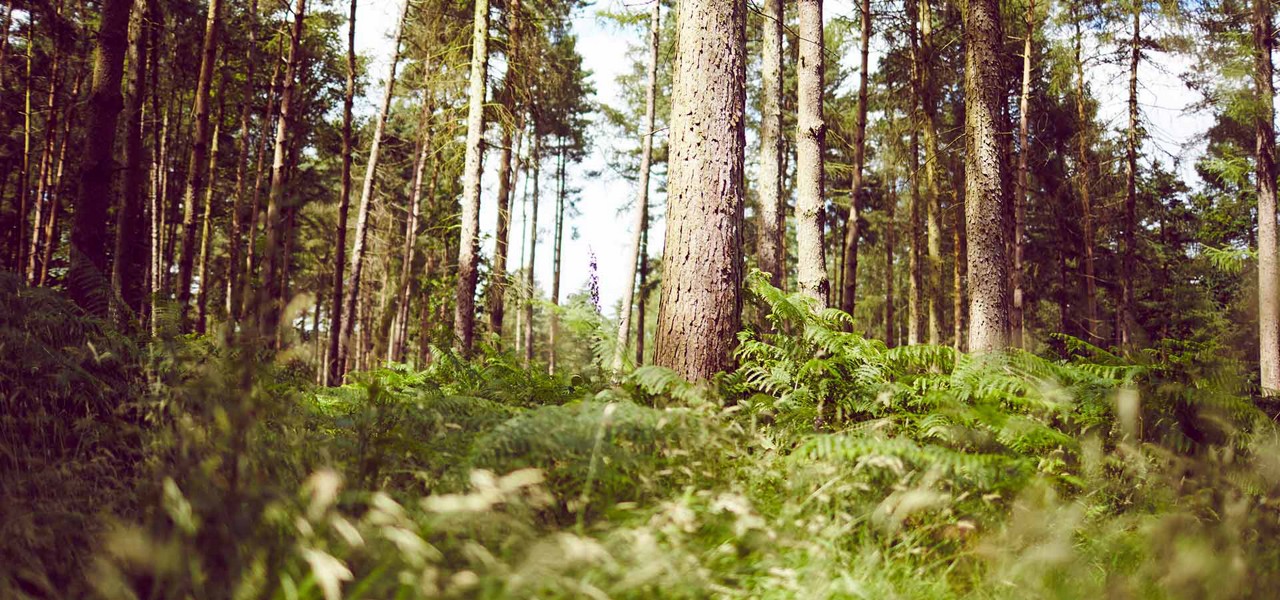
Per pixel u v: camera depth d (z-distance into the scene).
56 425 3.04
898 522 2.77
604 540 2.29
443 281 13.74
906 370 5.71
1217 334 16.66
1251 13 15.64
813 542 2.58
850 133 19.45
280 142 15.49
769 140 9.98
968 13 9.91
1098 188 21.25
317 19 19.08
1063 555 2.64
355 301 17.94
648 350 29.78
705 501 2.78
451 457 3.06
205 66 12.90
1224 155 16.80
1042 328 24.95
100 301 4.82
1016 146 17.67
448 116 14.48
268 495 2.01
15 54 21.53
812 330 4.97
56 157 22.16
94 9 19.47
